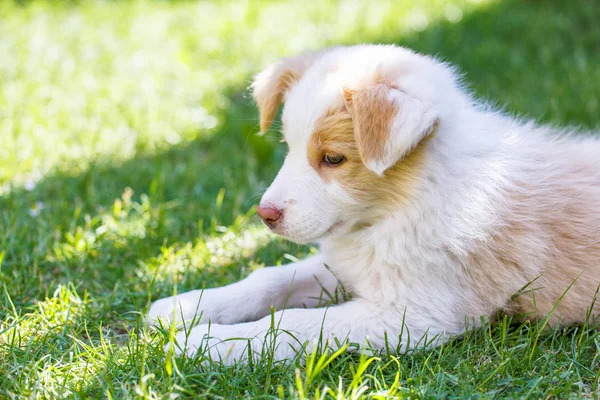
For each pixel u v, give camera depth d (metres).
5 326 1.48
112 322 1.51
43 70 2.34
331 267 1.53
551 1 2.91
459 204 1.46
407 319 1.46
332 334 1.44
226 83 2.37
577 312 1.48
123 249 1.65
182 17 3.02
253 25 2.93
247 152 1.92
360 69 1.46
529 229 1.47
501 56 2.38
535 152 1.52
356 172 1.45
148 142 1.95
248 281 1.54
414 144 1.41
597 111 1.93
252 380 1.40
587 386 1.41
